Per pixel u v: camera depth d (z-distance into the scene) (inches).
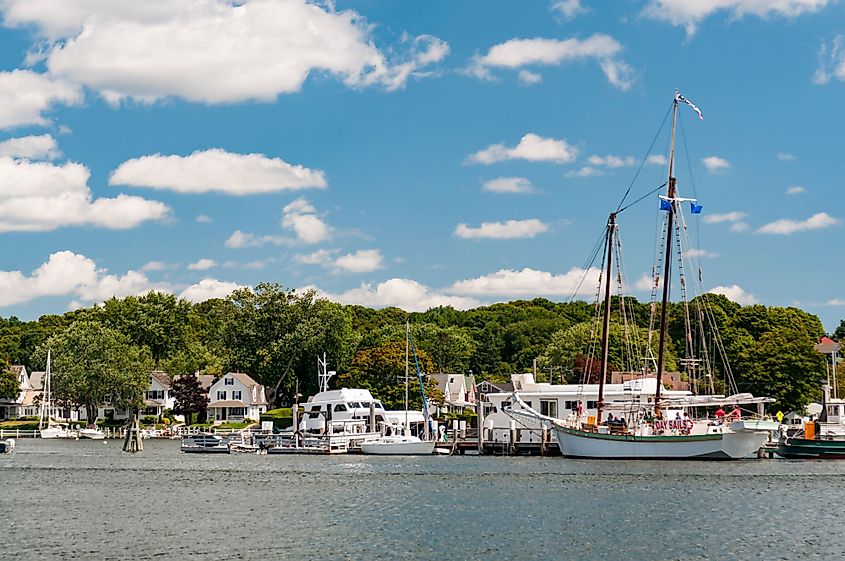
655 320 7504.9
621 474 3189.0
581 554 1875.0
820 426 4409.5
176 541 2038.6
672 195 4087.1
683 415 3922.2
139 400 6825.8
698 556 1851.6
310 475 3358.8
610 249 4092.0
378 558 1845.5
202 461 4094.5
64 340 6879.9
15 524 2281.0
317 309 7047.2
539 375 6899.6
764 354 6043.3
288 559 1843.0
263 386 7367.1
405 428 4638.3
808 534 2070.6
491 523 2229.3
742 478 3048.7
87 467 3850.9
